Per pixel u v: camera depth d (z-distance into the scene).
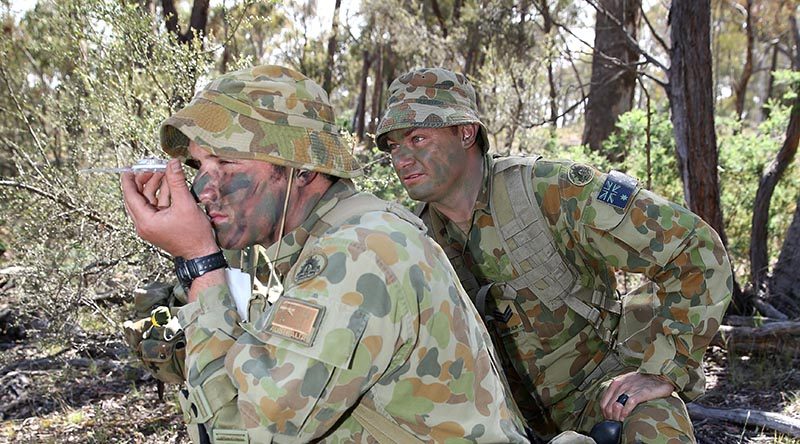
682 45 4.93
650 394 2.04
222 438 1.28
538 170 2.19
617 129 9.66
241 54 4.38
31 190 4.32
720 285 2.05
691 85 4.96
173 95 4.35
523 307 2.27
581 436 1.61
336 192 1.46
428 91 2.18
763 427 3.47
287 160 1.37
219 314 1.36
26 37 5.21
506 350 2.33
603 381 2.27
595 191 2.09
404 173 2.21
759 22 19.61
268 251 1.44
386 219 1.36
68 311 4.50
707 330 2.05
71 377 4.54
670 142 7.37
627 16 9.17
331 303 1.23
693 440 2.01
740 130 8.28
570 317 2.26
